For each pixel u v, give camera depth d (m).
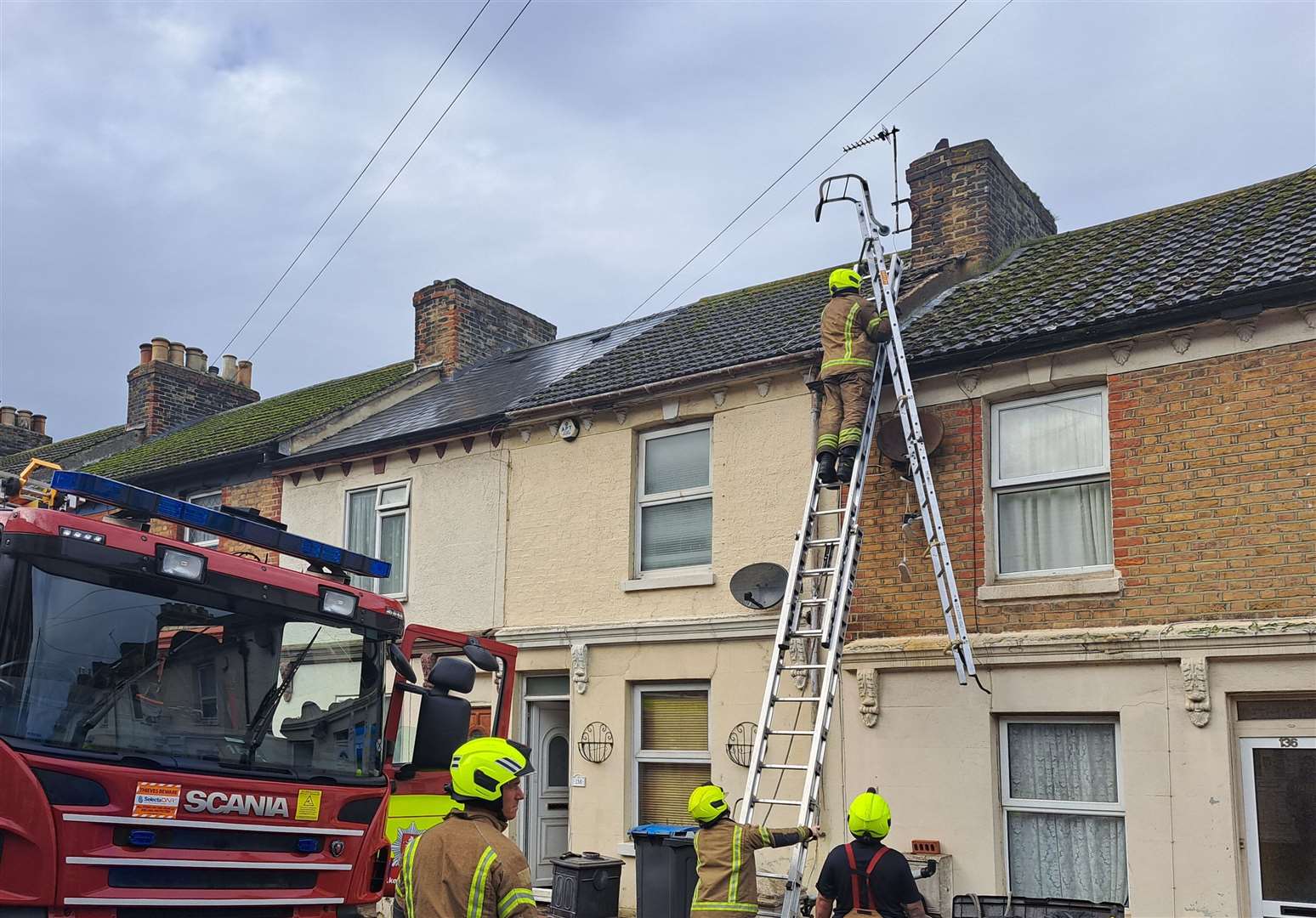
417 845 4.98
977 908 8.54
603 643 12.48
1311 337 8.98
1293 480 8.88
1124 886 9.25
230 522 7.13
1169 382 9.58
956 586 9.95
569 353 17.53
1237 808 8.74
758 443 11.85
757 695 11.26
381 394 17.89
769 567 11.30
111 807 5.89
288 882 6.66
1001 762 9.93
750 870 7.43
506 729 10.09
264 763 6.69
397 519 14.98
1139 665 9.23
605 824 12.09
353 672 7.35
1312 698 8.63
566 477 13.34
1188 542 9.25
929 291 12.72
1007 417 10.53
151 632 6.36
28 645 5.88
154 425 23.62
